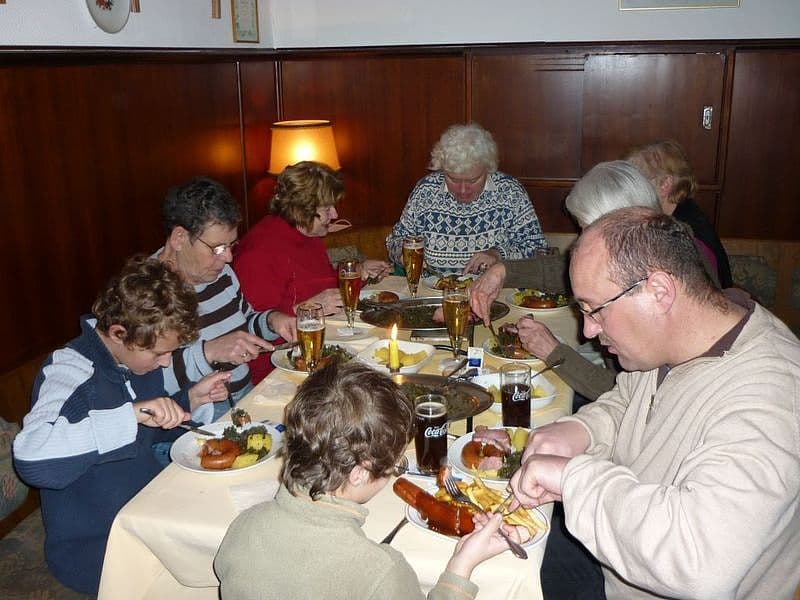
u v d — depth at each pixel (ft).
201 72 12.57
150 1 11.17
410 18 14.56
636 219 4.22
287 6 14.96
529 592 4.23
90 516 5.77
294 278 9.27
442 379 6.39
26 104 8.85
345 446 3.69
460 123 14.70
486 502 4.60
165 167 11.68
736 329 4.17
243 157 14.15
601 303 4.19
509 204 11.30
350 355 7.12
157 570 5.11
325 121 15.10
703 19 13.47
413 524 4.58
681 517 3.58
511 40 14.30
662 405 4.55
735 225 14.17
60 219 9.51
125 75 10.59
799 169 13.65
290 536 3.69
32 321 9.16
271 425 5.83
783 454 3.67
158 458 7.24
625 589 4.81
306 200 9.14
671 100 13.79
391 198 15.47
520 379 5.82
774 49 13.21
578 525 3.98
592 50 13.80
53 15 9.21
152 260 5.57
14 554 6.81
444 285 9.46
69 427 5.07
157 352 5.51
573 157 14.44
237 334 7.14
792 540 4.09
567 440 5.16
